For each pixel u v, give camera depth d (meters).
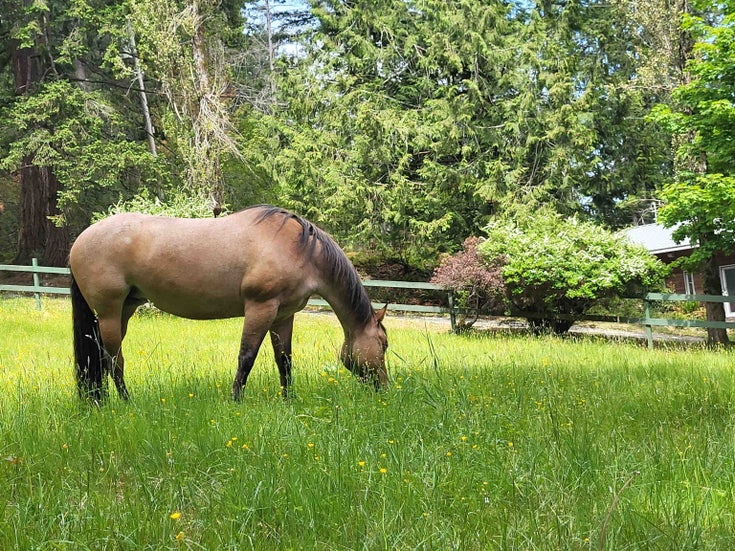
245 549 3.28
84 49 24.08
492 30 26.52
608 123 29.14
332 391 6.61
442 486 3.99
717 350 16.16
